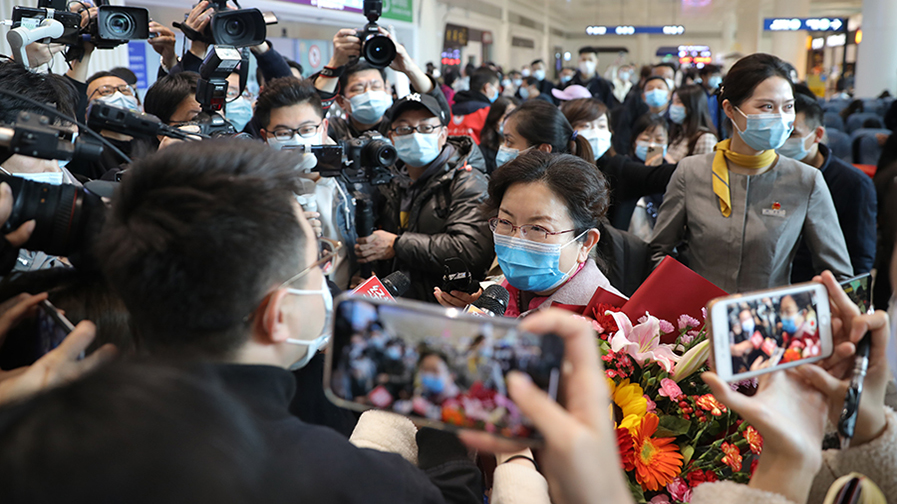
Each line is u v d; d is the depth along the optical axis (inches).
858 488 30.2
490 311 51.1
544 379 23.3
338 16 362.9
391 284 57.2
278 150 31.9
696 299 51.8
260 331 29.3
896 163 92.7
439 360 24.7
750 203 86.4
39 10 70.4
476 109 212.2
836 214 87.3
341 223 86.9
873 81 498.9
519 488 34.3
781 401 32.9
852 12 1109.1
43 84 54.2
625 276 80.7
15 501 14.8
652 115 148.3
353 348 25.3
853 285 36.1
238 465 16.6
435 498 29.6
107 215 29.6
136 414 16.2
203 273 26.9
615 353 45.9
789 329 32.5
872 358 33.9
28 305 32.5
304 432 26.6
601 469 20.9
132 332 34.7
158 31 120.4
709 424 43.1
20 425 16.1
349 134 132.7
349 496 24.7
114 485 14.9
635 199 108.2
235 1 83.6
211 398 18.0
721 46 1347.2
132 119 42.2
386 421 40.0
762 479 32.0
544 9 1085.1
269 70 127.1
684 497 40.1
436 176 95.7
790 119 82.3
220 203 27.1
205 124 68.6
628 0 1022.4
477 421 23.9
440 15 637.9
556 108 96.6
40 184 33.3
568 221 59.6
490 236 89.7
